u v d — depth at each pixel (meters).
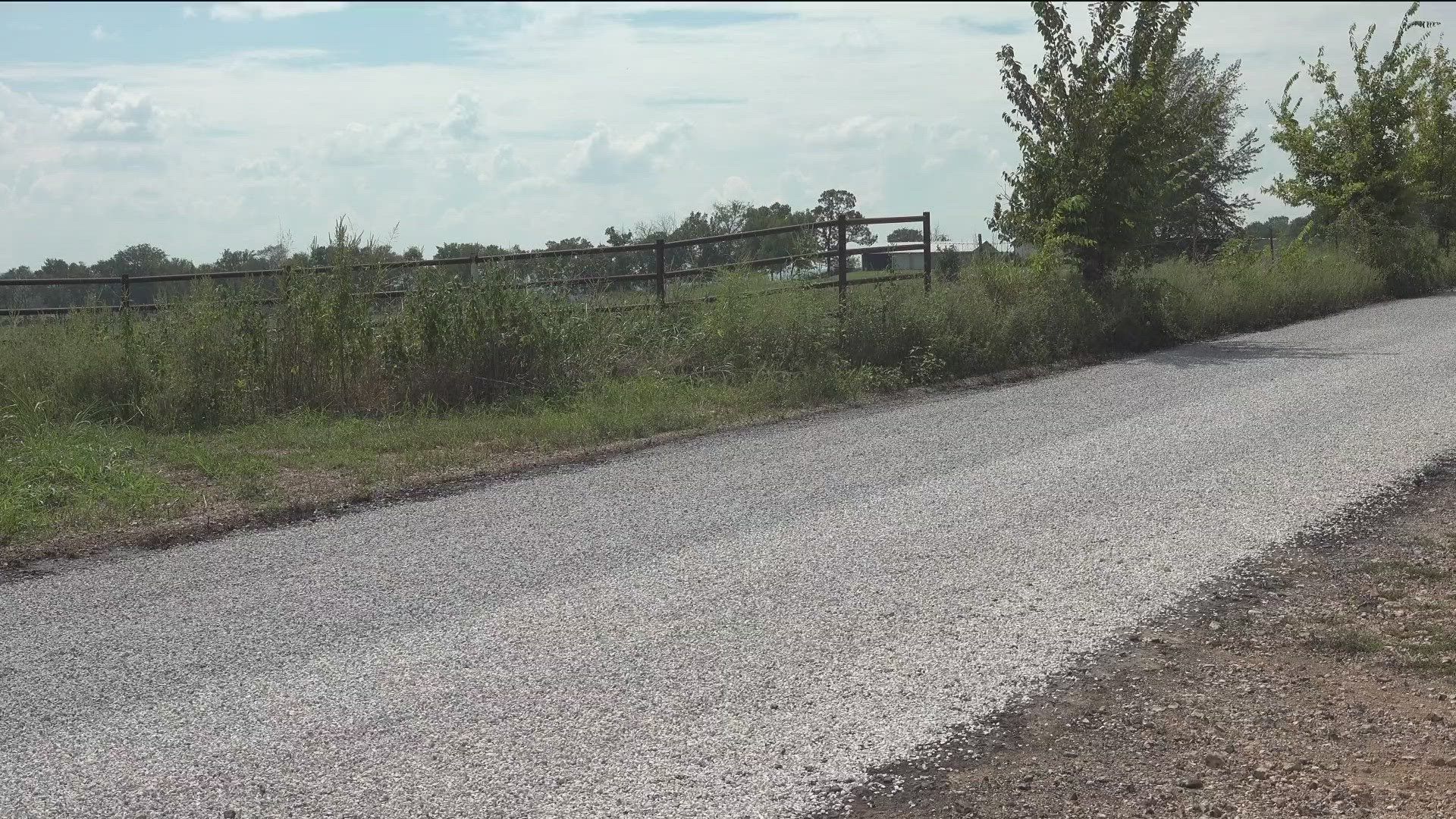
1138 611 4.89
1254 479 7.25
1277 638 4.61
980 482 7.42
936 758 3.57
